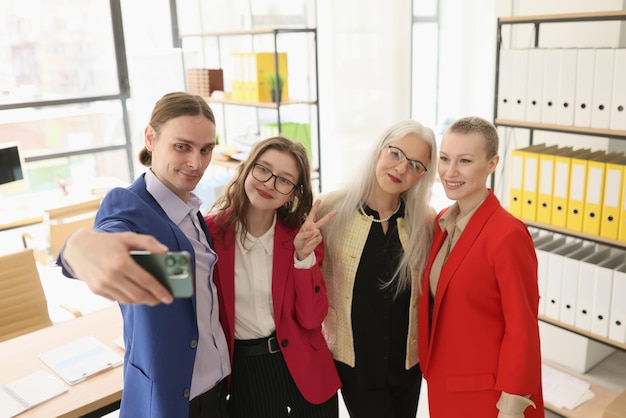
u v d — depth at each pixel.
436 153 1.79
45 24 5.50
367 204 1.86
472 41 6.66
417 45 6.62
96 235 0.75
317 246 1.80
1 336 2.72
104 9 5.80
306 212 1.73
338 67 5.89
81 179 5.82
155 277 0.68
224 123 6.49
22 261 2.79
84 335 2.19
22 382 1.88
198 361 1.53
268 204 1.60
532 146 2.98
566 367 3.21
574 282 2.73
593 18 2.47
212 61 6.38
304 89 6.15
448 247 1.78
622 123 2.51
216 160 5.14
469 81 6.82
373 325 1.86
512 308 1.60
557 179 2.71
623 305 2.57
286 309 1.68
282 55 4.77
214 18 6.25
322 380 1.78
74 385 1.87
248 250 1.66
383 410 1.94
